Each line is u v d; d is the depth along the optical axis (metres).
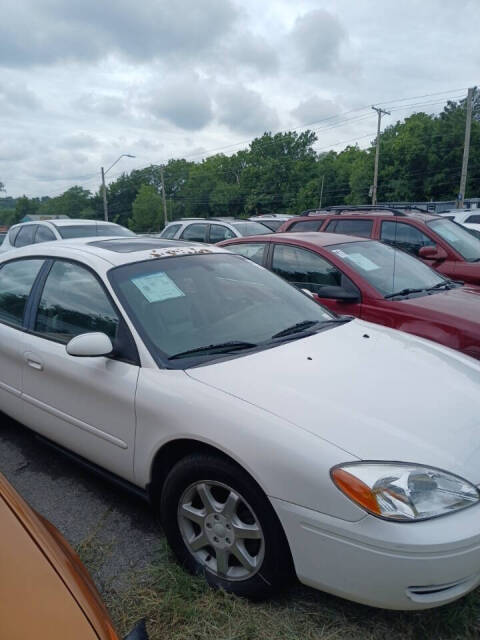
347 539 2.07
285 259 5.86
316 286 5.48
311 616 2.36
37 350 3.38
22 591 1.50
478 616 2.35
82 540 2.94
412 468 2.10
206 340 2.99
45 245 3.93
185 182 106.69
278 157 88.88
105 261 3.31
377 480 2.06
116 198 106.25
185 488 2.56
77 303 3.29
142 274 3.26
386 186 65.94
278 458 2.20
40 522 1.83
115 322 3.00
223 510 2.43
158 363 2.77
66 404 3.20
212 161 101.19
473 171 60.28
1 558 1.58
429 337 4.56
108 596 2.52
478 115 64.12
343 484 2.07
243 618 2.34
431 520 2.02
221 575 2.51
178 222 13.14
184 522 2.62
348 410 2.37
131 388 2.76
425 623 2.30
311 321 3.49
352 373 2.72
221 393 2.50
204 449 2.51
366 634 2.26
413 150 62.44
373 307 4.95
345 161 85.19
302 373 2.67
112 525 3.08
